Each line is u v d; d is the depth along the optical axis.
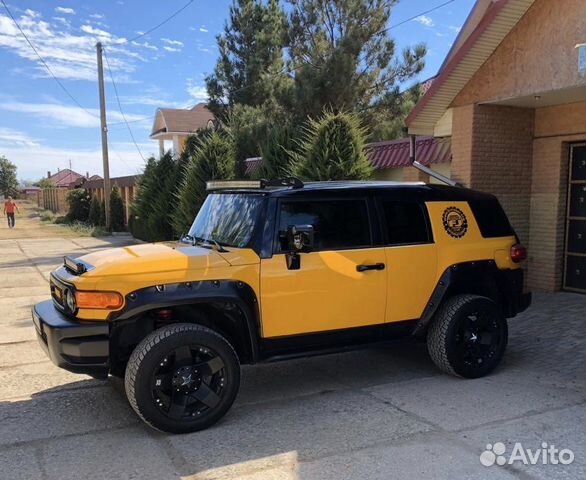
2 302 9.85
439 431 4.32
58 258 16.58
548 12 7.52
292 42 19.55
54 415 4.75
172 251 4.79
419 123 9.81
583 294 9.48
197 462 3.87
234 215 5.10
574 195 9.45
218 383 4.46
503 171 9.45
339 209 5.07
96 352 4.24
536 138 9.68
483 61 8.62
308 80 17.67
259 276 4.64
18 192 96.94
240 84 23.86
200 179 14.11
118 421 4.62
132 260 4.45
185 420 4.31
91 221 32.34
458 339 5.48
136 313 4.27
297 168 10.34
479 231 5.76
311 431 4.36
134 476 3.69
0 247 20.22
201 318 4.69
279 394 5.23
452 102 9.34
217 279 4.49
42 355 6.57
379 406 4.87
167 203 18.78
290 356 4.85
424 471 3.70
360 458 3.90
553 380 5.48
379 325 5.19
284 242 4.79
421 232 5.43
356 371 5.89
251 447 4.10
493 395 5.09
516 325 7.62
